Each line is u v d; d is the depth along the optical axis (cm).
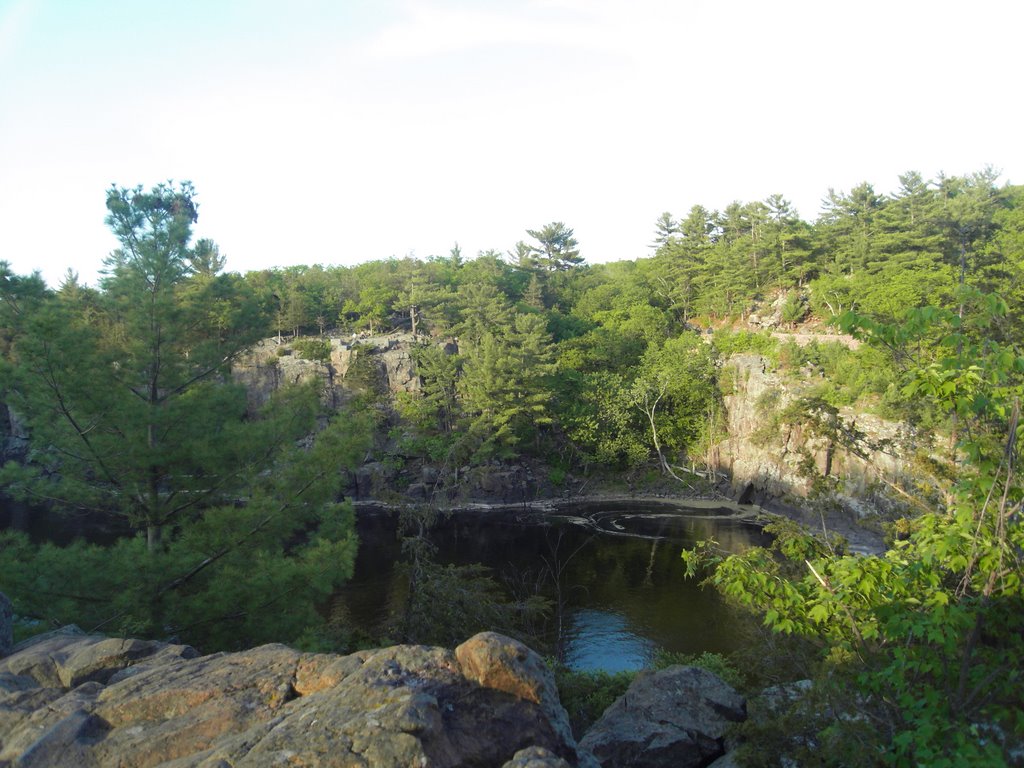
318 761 634
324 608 3869
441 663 794
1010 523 804
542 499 7125
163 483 2188
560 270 12169
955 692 803
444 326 8762
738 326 9019
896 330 853
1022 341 1128
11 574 1669
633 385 7831
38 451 2056
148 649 1058
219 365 2334
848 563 837
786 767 1048
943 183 8681
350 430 2228
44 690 924
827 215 9575
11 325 2097
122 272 2212
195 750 737
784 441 6284
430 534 5719
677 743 1523
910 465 1638
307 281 10712
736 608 1532
